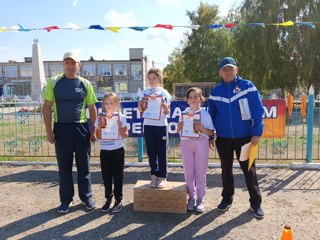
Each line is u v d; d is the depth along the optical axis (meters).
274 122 6.46
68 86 4.13
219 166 6.52
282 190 5.12
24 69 61.66
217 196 4.88
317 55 21.45
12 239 3.57
